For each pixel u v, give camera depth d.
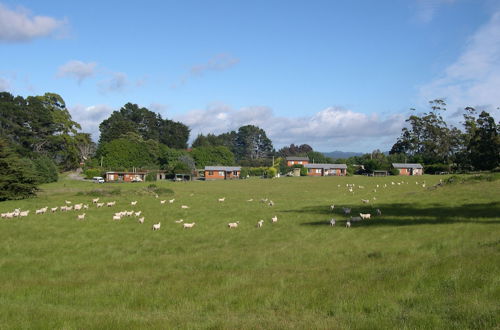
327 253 21.95
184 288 15.42
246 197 62.56
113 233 31.27
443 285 13.04
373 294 12.76
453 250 19.28
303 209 44.56
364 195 60.56
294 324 10.55
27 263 22.12
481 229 24.95
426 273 14.36
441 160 135.88
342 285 14.26
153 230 32.47
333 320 10.79
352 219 34.00
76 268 20.94
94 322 11.29
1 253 24.80
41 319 11.77
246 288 14.91
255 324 10.59
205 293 14.67
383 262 18.09
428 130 148.38
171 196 62.91
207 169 130.50
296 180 109.69
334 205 47.66
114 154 135.88
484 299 11.32
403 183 82.25
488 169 102.00
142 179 121.50
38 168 98.75
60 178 117.44
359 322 10.41
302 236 28.44
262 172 140.12
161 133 193.00
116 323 11.12
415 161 140.12
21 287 16.34
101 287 16.12
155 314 12.38
